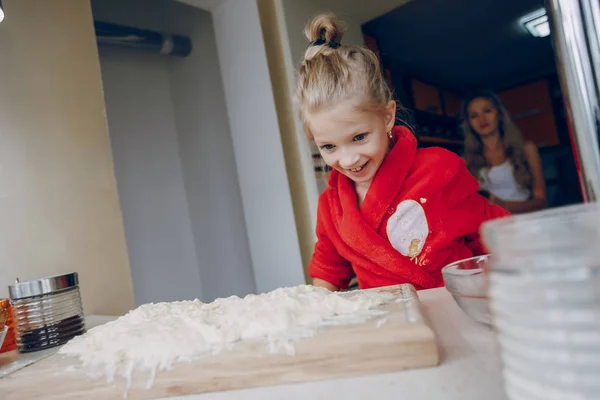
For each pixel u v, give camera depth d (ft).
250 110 6.20
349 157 2.77
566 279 0.72
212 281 7.44
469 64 11.61
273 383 1.48
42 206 3.78
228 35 6.39
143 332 1.80
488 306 1.53
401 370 1.40
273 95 5.90
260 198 6.24
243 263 6.72
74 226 3.99
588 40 1.22
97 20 6.53
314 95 2.72
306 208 5.89
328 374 1.44
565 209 0.87
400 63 10.19
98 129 4.33
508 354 0.85
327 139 2.79
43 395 1.61
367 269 2.86
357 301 1.84
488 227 0.90
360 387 1.34
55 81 4.04
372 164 2.83
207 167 7.25
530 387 0.77
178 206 7.65
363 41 7.16
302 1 6.04
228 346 1.60
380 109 2.77
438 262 2.81
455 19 8.68
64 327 2.51
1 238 3.50
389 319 1.62
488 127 8.24
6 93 3.67
